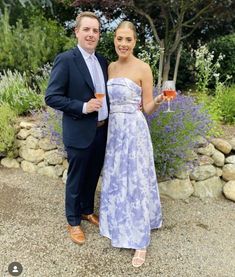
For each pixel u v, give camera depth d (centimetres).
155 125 377
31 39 668
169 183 398
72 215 313
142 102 292
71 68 274
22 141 488
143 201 290
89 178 324
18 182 444
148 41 723
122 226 294
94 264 287
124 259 294
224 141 443
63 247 308
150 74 283
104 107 289
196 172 410
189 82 733
